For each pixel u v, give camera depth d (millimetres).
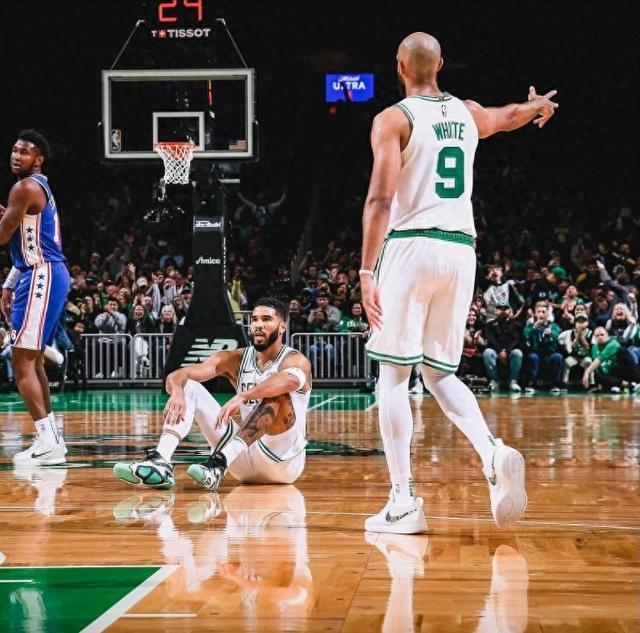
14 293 6848
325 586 3254
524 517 4570
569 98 25609
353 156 26297
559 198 24078
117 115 17453
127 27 22922
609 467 6426
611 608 2980
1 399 14336
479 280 18594
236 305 16844
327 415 10898
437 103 4266
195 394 5711
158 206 13531
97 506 4949
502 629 2754
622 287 16188
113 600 3080
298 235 23656
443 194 4207
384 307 4215
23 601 3072
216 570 3494
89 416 10891
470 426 4246
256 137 13375
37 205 6758
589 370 15344
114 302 16812
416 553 3783
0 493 5398
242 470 5645
